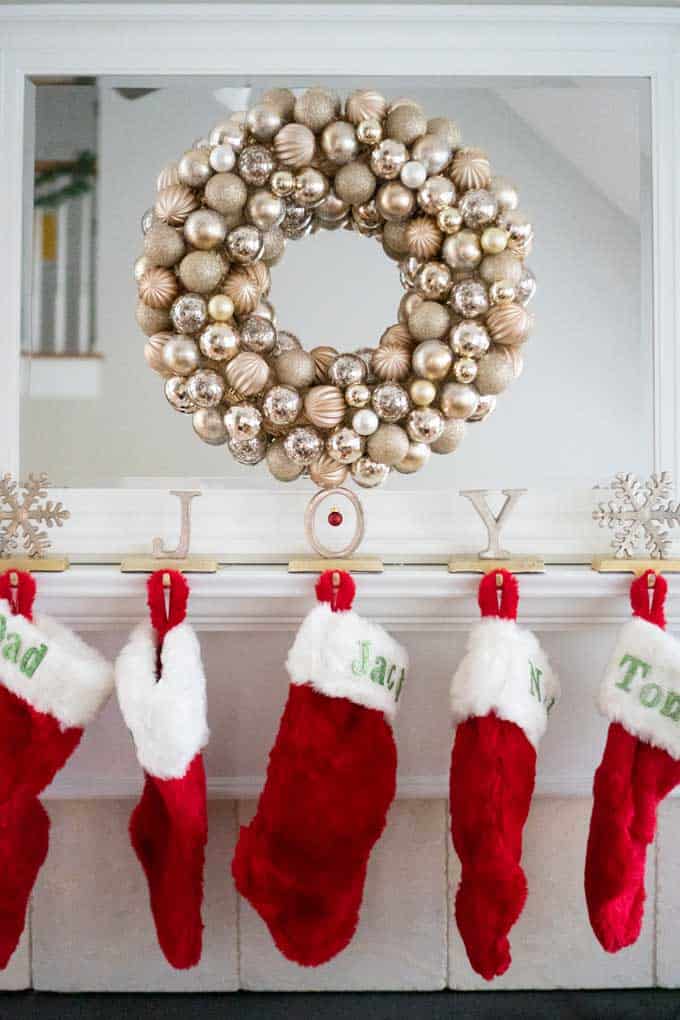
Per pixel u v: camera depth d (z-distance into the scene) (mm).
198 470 1089
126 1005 1038
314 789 899
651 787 929
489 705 907
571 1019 1030
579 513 1100
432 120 1025
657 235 1108
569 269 1110
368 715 927
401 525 1087
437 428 979
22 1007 1035
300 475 1029
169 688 890
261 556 1076
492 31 1109
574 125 1112
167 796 896
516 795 907
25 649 916
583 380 1108
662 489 1018
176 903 918
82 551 1077
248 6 1098
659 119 1114
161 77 1104
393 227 1023
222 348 960
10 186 1090
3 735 923
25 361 1092
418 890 1058
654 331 1106
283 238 1053
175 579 932
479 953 890
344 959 1061
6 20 1095
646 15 1108
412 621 995
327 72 1105
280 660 1044
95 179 1103
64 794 1034
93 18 1097
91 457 1093
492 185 1000
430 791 1039
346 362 976
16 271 1089
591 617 996
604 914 912
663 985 1063
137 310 1018
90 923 1054
